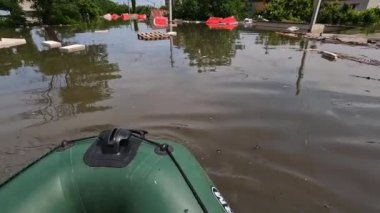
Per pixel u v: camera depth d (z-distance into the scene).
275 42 17.88
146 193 2.26
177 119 6.60
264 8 37.19
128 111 7.07
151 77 10.04
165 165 2.48
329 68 11.07
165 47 16.16
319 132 6.00
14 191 2.33
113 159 2.39
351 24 25.70
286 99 7.85
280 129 6.11
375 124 6.33
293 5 30.92
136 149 2.56
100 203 2.31
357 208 3.91
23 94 8.40
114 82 9.51
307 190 4.25
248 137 5.79
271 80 9.59
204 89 8.72
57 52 14.78
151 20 42.53
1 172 4.61
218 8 37.81
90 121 6.51
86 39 19.78
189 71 10.84
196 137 5.78
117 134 2.47
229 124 6.35
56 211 2.29
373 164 4.88
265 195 4.14
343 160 5.00
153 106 7.39
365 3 30.00
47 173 2.42
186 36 21.33
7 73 10.91
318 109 7.17
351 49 14.98
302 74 10.30
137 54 14.08
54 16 33.34
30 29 28.64
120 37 20.59
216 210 2.35
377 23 24.58
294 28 24.53
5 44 16.92
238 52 14.62
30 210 2.22
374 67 11.16
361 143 5.54
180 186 2.36
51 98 8.02
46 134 5.89
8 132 5.98
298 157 5.09
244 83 9.29
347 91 8.46
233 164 4.90
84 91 8.61
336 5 27.34
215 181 4.45
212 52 14.70
